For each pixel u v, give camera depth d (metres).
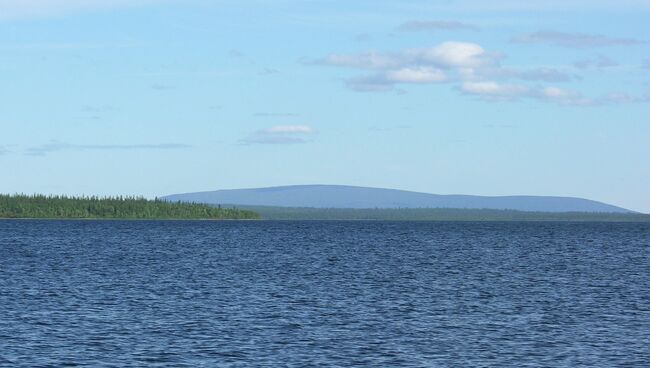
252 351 59.59
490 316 76.75
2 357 56.97
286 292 95.12
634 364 56.34
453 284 105.94
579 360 57.44
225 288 99.00
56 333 65.69
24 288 96.56
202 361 56.34
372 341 63.62
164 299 87.50
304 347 61.12
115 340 63.03
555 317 76.38
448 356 58.47
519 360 57.38
